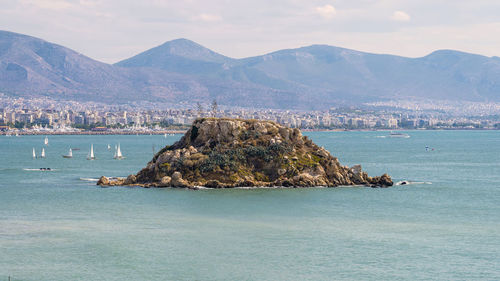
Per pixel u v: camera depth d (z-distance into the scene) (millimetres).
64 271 110438
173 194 185250
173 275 108688
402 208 168125
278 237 134375
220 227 143250
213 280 106062
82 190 196625
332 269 111688
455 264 114562
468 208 169125
